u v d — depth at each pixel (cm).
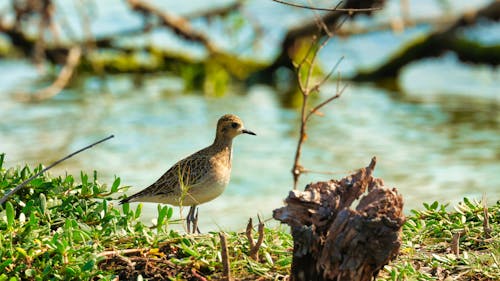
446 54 2755
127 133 1959
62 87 2430
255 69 2669
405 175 1606
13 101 2286
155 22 2841
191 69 2581
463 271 729
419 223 820
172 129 2006
